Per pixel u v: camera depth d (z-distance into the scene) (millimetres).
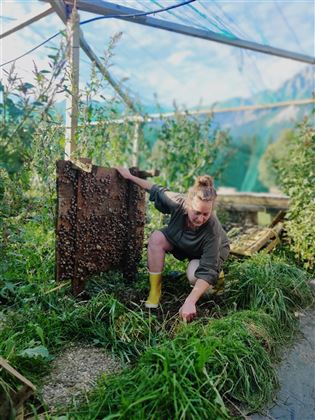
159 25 4113
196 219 2752
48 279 3166
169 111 8047
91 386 2092
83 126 3473
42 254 3531
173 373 1946
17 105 2111
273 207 6336
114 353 2389
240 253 3932
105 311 2725
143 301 3012
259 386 2168
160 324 2656
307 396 2215
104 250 3215
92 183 3031
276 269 3477
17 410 1804
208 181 2811
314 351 2666
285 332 2822
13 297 2932
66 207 2889
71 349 2432
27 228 3639
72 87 3299
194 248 2928
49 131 3191
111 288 3227
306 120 5145
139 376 1999
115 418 1752
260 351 2336
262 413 2043
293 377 2365
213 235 2857
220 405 1924
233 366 2166
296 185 4531
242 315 2664
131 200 3352
